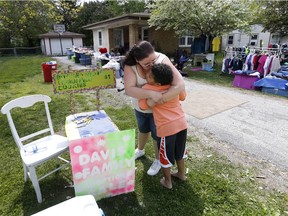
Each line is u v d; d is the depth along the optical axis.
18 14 9.75
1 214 1.96
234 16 9.09
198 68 10.16
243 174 2.50
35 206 2.04
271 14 13.45
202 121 4.02
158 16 9.78
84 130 2.11
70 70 2.25
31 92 6.02
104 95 5.75
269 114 4.36
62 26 20.00
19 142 2.12
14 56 20.48
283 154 2.92
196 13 9.13
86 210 1.43
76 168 1.79
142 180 2.39
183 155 2.20
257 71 6.77
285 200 2.12
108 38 15.72
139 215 1.95
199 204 2.06
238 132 3.56
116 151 1.90
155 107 1.96
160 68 1.76
